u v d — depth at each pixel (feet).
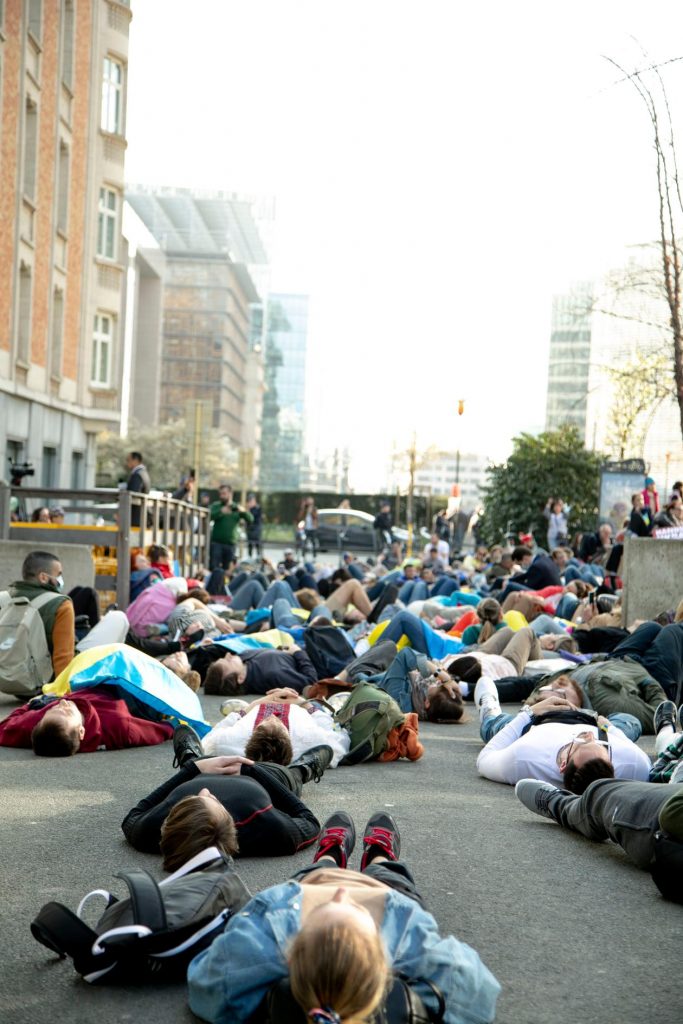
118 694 30.91
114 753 29.19
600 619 52.21
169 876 15.58
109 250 128.26
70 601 35.04
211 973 12.67
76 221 117.39
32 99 99.19
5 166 91.71
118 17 125.90
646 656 36.29
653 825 18.86
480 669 38.65
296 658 40.14
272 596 59.67
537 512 142.51
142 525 61.16
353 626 57.67
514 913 17.02
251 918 12.76
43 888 17.78
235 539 87.92
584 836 21.75
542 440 146.00
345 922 9.86
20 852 19.76
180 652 36.37
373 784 26.09
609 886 18.51
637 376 71.67
